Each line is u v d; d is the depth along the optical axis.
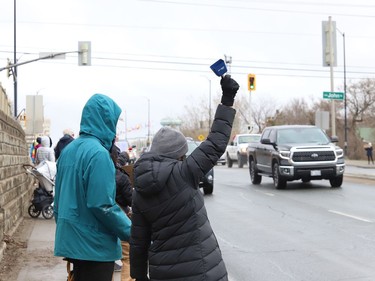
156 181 3.50
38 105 24.31
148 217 3.59
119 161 8.68
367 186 19.58
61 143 13.02
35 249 9.11
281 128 19.97
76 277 4.11
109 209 3.86
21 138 14.08
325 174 18.30
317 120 26.72
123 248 5.99
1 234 8.59
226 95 3.74
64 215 3.94
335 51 27.97
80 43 27.44
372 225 11.12
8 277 7.25
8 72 28.25
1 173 9.41
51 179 12.82
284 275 7.36
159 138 3.73
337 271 7.46
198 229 3.55
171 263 3.52
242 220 12.28
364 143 54.31
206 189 17.92
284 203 15.05
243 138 39.66
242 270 7.68
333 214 12.73
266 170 20.09
